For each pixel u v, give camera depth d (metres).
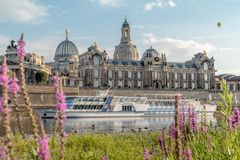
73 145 27.70
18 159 16.14
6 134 4.56
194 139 10.79
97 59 176.38
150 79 185.00
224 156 8.70
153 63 186.38
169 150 9.72
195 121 11.16
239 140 8.75
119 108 101.94
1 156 4.68
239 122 8.09
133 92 163.12
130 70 184.00
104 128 70.00
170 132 9.75
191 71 196.50
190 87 195.88
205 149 10.34
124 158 21.48
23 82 5.16
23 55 5.25
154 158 13.04
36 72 155.25
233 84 199.50
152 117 105.12
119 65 181.25
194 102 99.06
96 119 95.94
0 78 4.42
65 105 5.11
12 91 4.70
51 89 133.50
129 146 27.47
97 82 174.75
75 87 146.38
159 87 186.00
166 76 189.00
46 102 131.25
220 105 8.46
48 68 179.50
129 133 46.75
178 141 5.70
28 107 5.10
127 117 101.69
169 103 108.25
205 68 198.75
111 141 30.75
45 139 4.52
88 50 176.88
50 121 85.19
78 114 95.12
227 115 8.20
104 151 24.62
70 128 69.50
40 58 177.38
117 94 159.38
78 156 22.25
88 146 28.45
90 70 173.38
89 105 97.88
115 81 180.38
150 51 189.38
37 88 131.75
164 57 191.62
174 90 170.75
